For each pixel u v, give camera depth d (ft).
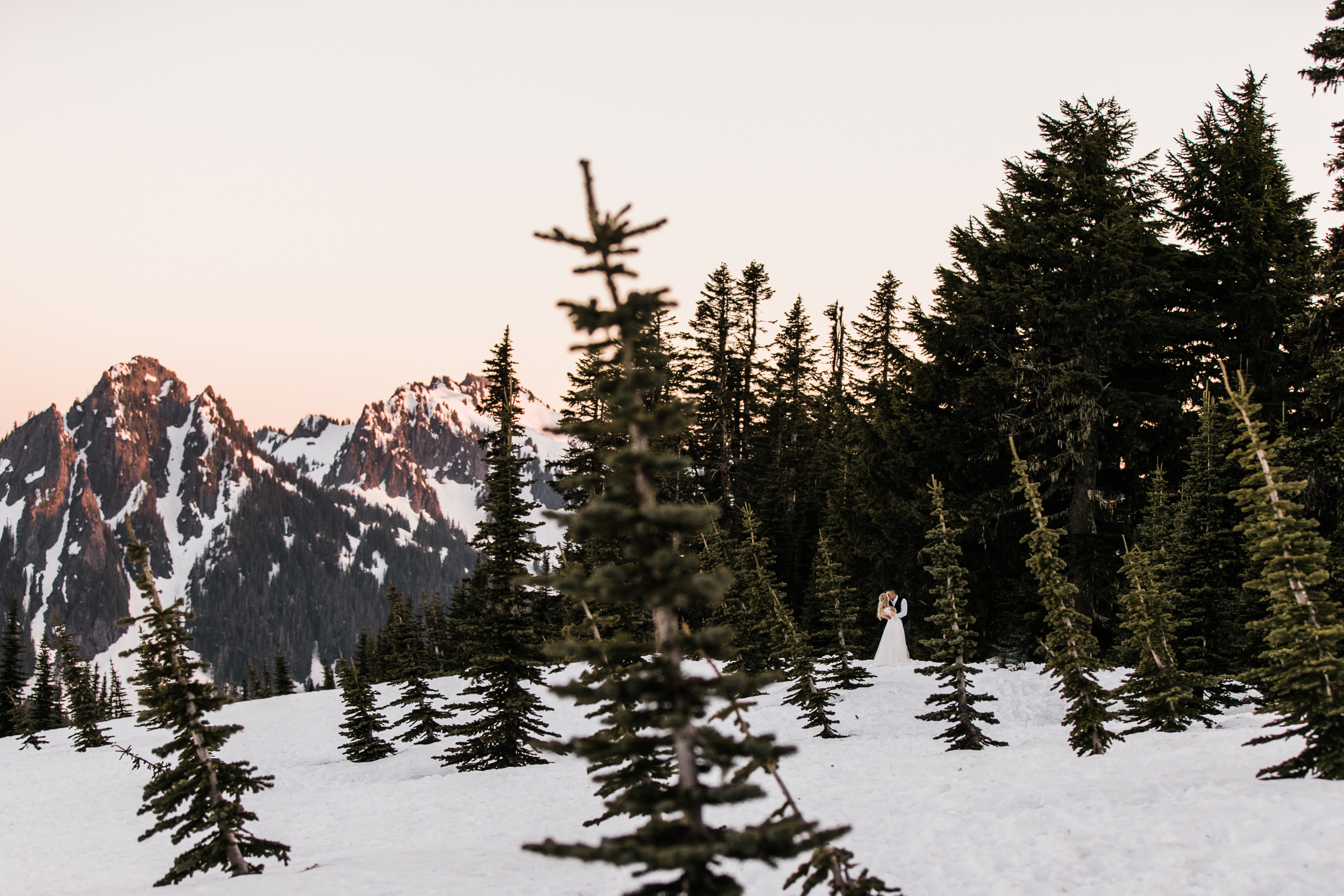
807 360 206.59
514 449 107.04
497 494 103.09
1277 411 105.09
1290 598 44.78
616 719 22.43
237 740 134.92
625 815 59.82
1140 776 47.85
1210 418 97.66
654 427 22.52
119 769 131.85
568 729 106.73
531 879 43.52
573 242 21.68
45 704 240.32
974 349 116.16
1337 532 80.48
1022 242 110.63
